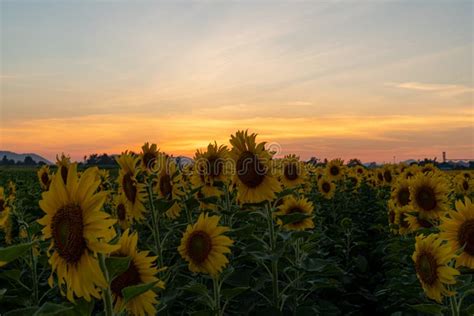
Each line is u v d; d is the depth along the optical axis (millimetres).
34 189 18312
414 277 6801
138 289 3121
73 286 2939
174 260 8422
